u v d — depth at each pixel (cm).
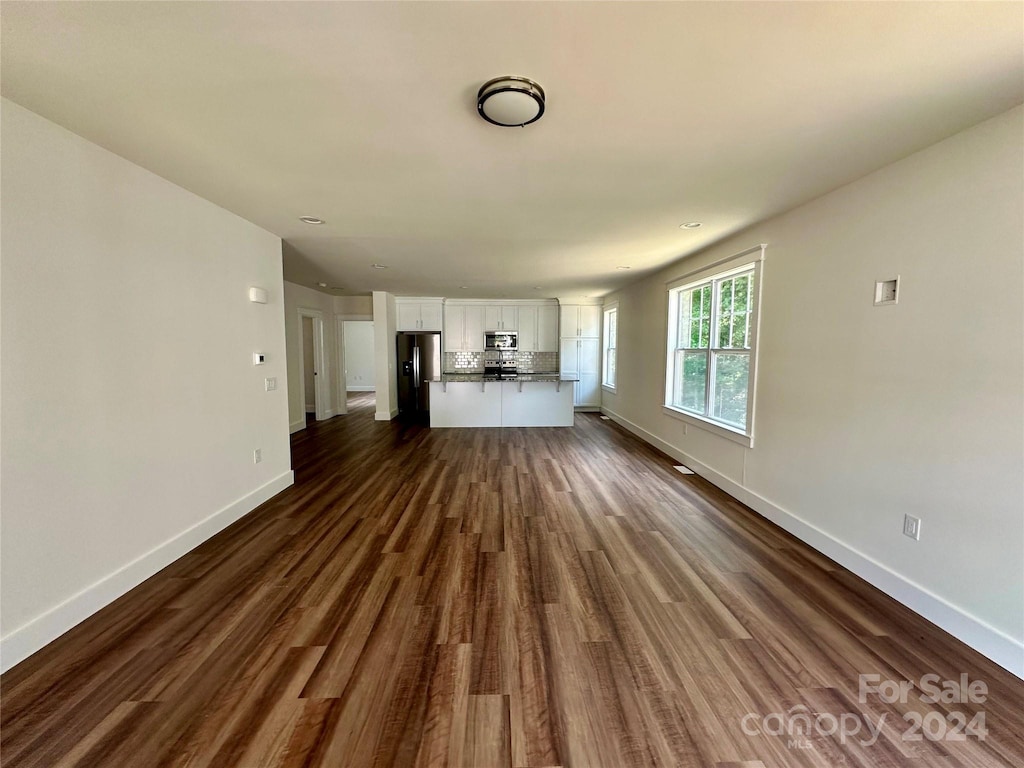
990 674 169
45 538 183
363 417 802
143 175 233
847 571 248
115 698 155
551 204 285
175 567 251
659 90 159
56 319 188
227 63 144
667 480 422
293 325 664
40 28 126
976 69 146
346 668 172
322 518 326
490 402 705
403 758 134
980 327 180
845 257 250
